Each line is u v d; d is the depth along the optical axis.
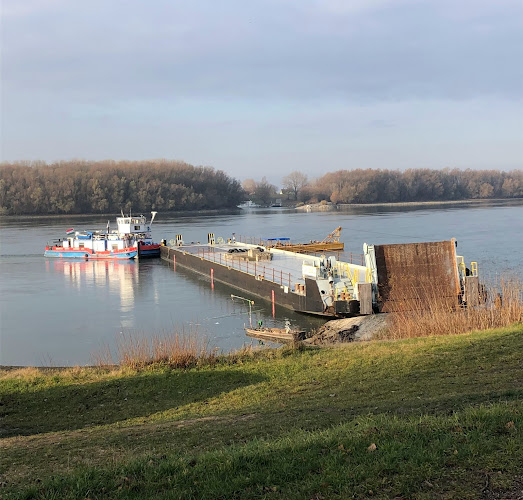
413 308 28.16
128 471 8.30
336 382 15.87
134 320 34.94
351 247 67.62
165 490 7.52
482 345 17.97
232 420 12.31
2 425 14.52
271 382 16.66
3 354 28.08
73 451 10.56
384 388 14.47
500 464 7.31
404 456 7.79
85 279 52.81
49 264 64.38
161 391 16.91
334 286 33.03
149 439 11.06
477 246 61.38
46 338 31.00
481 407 9.55
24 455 10.56
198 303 40.00
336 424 10.54
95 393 17.02
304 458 8.03
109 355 26.86
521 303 25.50
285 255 55.19
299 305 35.25
